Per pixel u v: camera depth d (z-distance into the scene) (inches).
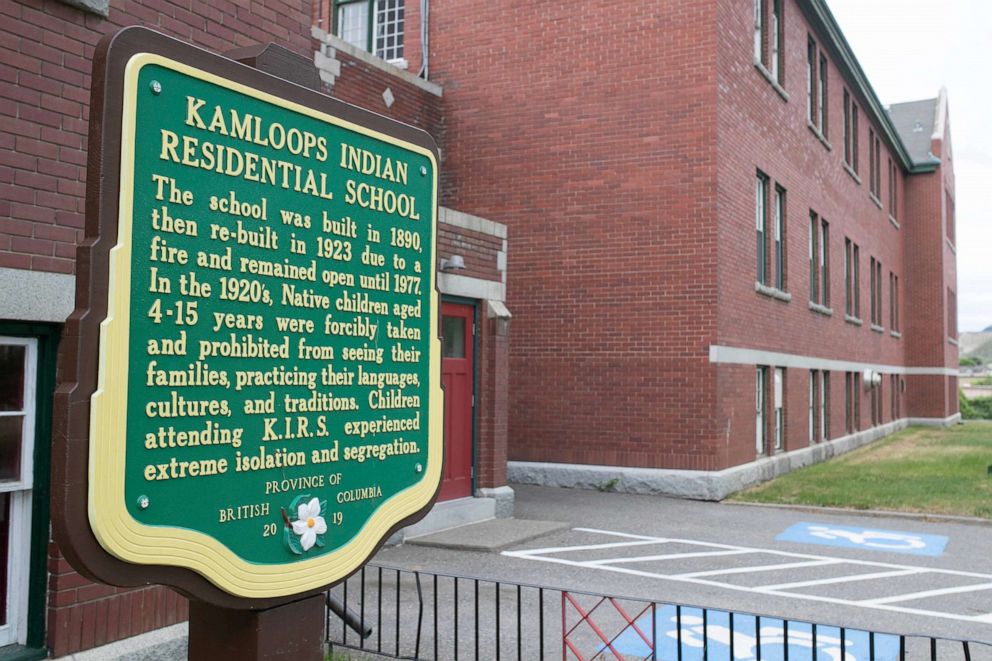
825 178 899.4
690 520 504.7
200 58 130.3
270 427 139.3
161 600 240.7
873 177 1206.9
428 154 173.9
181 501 125.0
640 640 281.3
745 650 272.1
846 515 530.0
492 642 275.1
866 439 1075.9
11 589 216.8
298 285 145.7
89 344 115.0
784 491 600.4
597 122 625.0
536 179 642.2
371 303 159.8
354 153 157.5
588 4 634.2
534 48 650.8
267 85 140.9
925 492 593.6
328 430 149.9
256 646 138.4
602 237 617.6
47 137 218.7
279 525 139.8
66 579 218.8
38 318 215.6
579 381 617.6
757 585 355.9
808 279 821.9
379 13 722.8
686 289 590.2
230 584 130.7
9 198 210.5
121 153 119.6
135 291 121.0
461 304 474.9
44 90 218.4
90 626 223.8
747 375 640.4
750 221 654.5
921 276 1486.2
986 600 335.9
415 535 430.0
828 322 898.7
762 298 680.4
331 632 284.0
